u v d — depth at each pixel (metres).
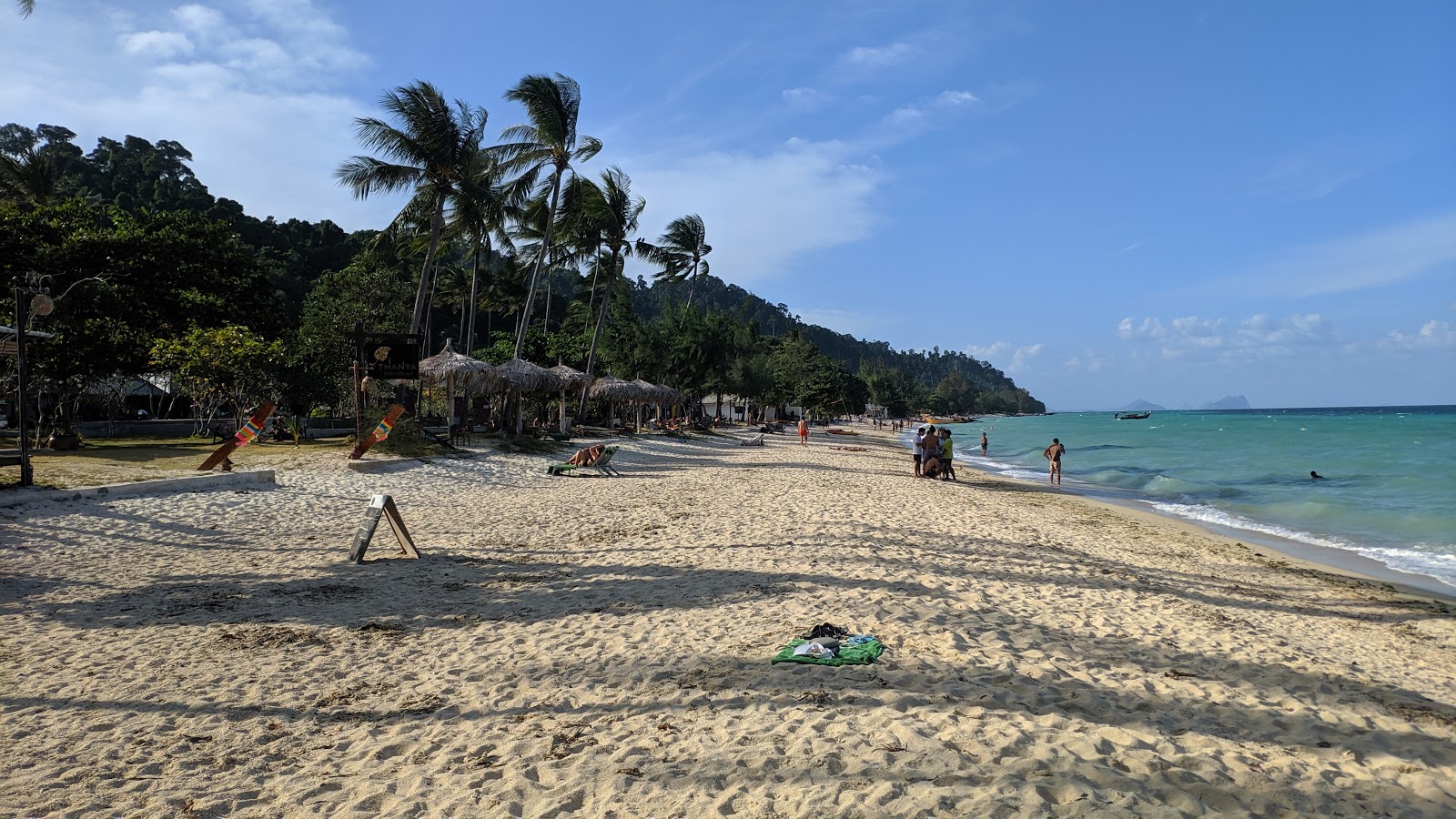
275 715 4.99
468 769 4.25
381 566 9.51
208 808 3.78
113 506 11.84
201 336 23.05
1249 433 65.94
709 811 3.72
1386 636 8.38
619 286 54.22
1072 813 3.68
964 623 7.28
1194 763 4.37
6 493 11.00
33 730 4.69
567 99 32.44
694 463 27.05
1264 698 5.75
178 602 7.61
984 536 13.03
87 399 31.11
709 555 10.42
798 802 3.78
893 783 3.96
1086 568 10.86
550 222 32.75
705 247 53.09
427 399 30.58
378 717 4.98
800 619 7.27
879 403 141.12
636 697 5.31
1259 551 14.08
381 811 3.78
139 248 26.78
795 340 101.38
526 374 26.92
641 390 38.53
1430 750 4.88
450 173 27.72
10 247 24.08
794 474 23.56
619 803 3.83
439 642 6.56
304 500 14.09
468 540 11.45
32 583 8.12
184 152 99.69
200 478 13.91
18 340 12.01
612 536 11.95
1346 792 4.14
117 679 5.57
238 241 34.34
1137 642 7.09
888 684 5.55
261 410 15.57
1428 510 19.09
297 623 7.01
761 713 4.97
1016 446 56.31
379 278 42.34
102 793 3.91
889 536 12.32
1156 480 26.20
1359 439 52.19
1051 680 5.76
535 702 5.25
